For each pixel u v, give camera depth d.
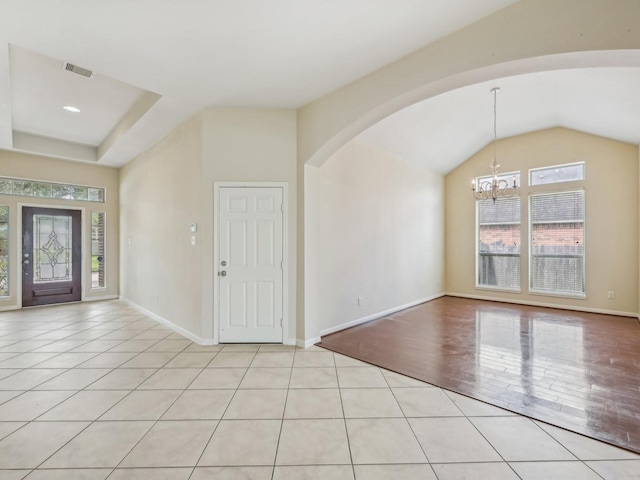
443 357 3.42
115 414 2.27
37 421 2.18
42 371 3.00
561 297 5.87
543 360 3.33
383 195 5.45
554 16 2.04
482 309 5.87
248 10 2.19
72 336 4.11
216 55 2.73
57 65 3.21
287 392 2.61
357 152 4.91
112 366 3.13
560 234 5.92
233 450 1.89
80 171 6.27
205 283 3.77
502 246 6.64
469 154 6.84
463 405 2.42
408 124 4.98
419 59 2.66
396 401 2.48
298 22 2.32
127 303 6.22
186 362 3.24
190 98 3.53
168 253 4.57
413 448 1.92
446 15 2.26
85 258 6.39
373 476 1.69
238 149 3.80
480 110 4.99
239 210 3.81
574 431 2.09
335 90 3.36
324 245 4.32
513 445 1.95
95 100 4.04
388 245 5.54
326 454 1.86
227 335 3.80
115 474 1.69
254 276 3.82
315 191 3.91
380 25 2.36
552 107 4.89
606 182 5.42
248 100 3.59
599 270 5.50
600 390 2.66
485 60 2.29
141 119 4.07
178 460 1.80
